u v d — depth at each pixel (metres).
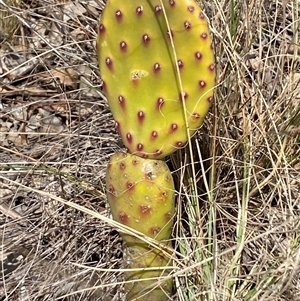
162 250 0.37
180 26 0.32
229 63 0.45
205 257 0.40
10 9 0.55
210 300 0.37
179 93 0.34
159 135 0.34
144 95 0.34
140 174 0.35
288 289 0.37
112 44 0.34
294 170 0.43
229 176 0.46
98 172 0.49
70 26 0.57
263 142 0.44
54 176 0.48
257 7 0.47
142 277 0.38
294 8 0.50
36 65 0.60
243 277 0.38
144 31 0.33
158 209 0.36
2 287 0.46
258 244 0.42
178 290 0.39
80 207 0.37
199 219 0.40
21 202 0.52
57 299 0.40
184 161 0.43
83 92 0.56
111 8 0.33
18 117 0.59
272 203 0.46
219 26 0.46
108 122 0.52
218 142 0.44
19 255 0.47
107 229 0.46
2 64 0.62
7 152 0.55
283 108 0.47
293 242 0.38
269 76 0.48
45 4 0.60
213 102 0.42
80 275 0.44
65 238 0.46
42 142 0.55
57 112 0.57
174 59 0.33
